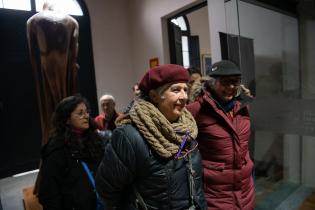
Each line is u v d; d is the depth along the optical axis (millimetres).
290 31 1948
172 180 903
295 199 2037
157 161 888
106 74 4508
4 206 2664
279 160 2201
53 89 2312
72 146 1401
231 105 1360
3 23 3652
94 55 4375
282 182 2225
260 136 2043
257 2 1971
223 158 1303
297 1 1876
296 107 1745
